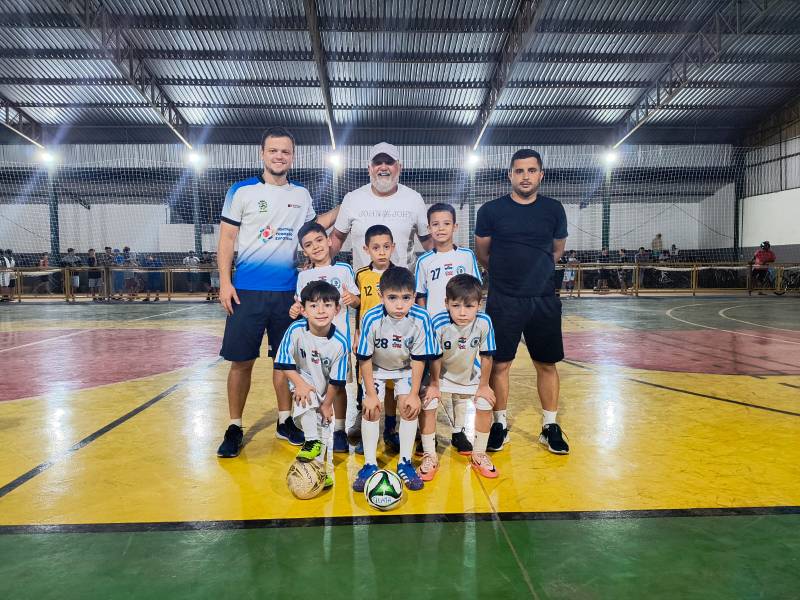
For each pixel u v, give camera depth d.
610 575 1.79
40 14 14.23
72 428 3.56
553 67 16.95
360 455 3.13
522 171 3.06
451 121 19.69
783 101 19.30
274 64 16.53
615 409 4.02
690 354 6.62
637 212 23.55
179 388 4.77
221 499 2.44
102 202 23.20
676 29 15.50
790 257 19.41
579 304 15.31
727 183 22.30
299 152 20.67
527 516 2.24
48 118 19.20
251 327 3.10
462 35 15.55
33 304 16.52
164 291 21.36
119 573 1.81
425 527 2.15
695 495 2.45
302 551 1.96
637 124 18.86
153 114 19.02
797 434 3.38
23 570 1.83
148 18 14.59
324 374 2.84
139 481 2.65
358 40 15.59
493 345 2.79
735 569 1.83
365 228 3.44
